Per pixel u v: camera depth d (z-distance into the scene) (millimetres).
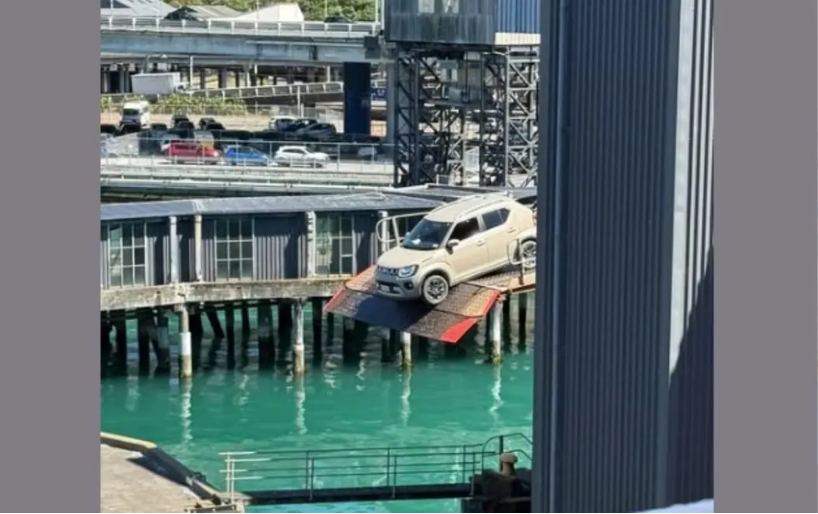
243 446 45188
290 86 109188
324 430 46875
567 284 25953
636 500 24672
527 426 47125
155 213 52250
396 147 68938
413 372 52906
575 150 25641
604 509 25312
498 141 64312
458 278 50875
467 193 57188
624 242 24703
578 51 25438
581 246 25625
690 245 23875
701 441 24328
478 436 46156
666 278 23859
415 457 43500
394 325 51125
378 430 46844
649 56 24016
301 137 89312
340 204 54594
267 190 78375
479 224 51188
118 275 51875
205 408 49062
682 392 24078
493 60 63188
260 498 32375
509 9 62656
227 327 55969
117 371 52875
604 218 25094
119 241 51781
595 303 25375
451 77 65938
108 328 53781
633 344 24641
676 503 24250
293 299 53219
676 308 23875
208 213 52781
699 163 23766
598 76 25062
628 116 24484
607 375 25188
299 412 48719
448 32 63719
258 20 95438
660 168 23906
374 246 54469
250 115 102938
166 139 82375
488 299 50281
